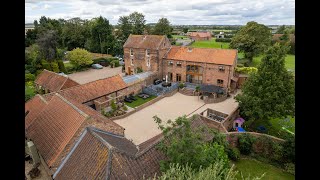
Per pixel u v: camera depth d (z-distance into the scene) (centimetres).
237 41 6494
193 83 4906
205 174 1039
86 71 6556
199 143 1466
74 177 1484
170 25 10431
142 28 9606
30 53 5691
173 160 1381
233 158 2378
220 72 4506
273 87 2673
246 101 2911
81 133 1792
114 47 8362
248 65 6500
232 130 3119
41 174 1989
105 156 1462
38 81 4066
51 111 2156
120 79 3844
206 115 3562
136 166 1483
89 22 9562
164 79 5266
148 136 2945
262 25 6406
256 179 1098
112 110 3528
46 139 1900
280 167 2308
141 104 4028
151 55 5078
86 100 3266
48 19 9150
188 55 4900
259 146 2462
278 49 2709
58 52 6494
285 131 2859
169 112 3700
